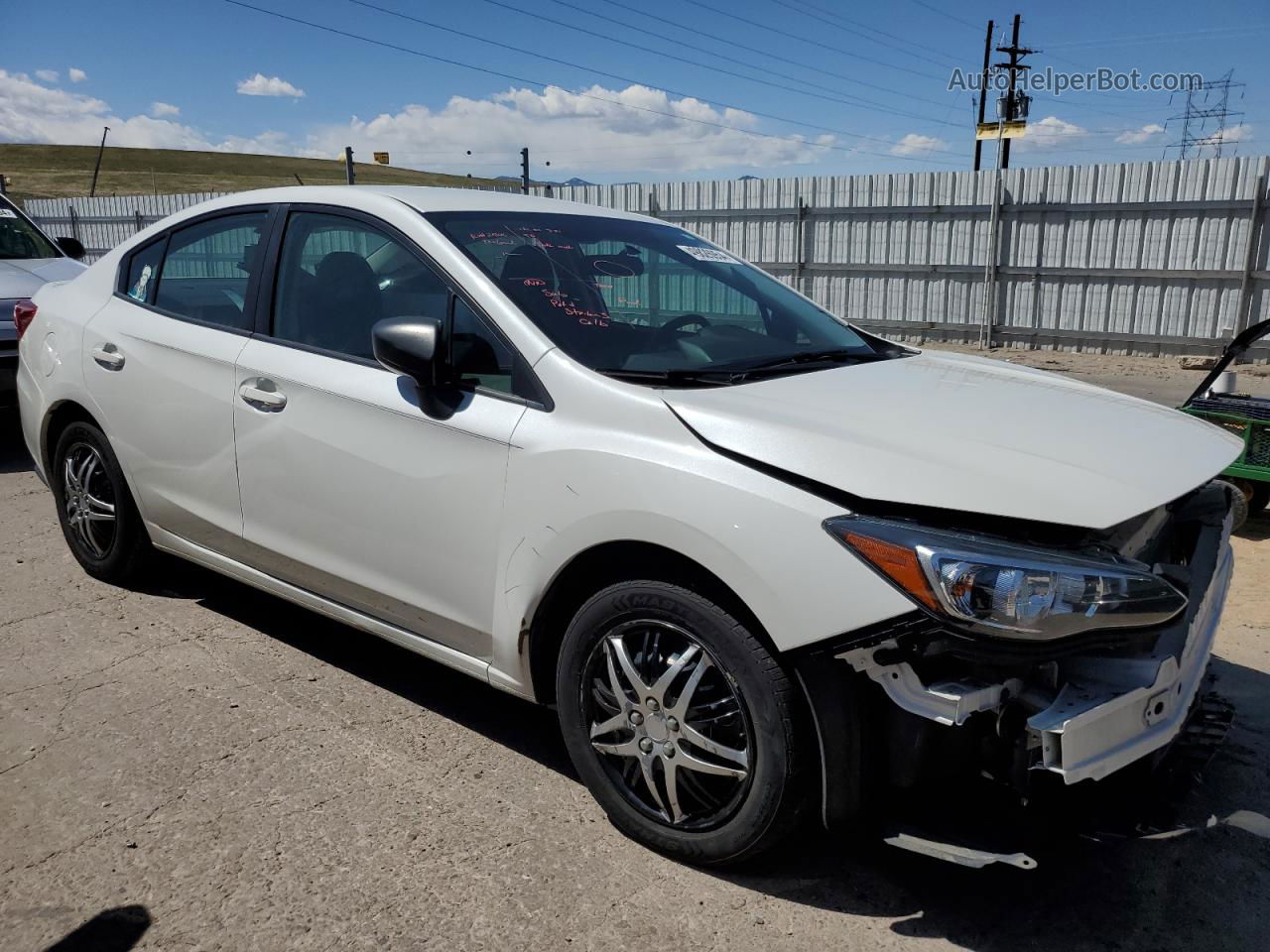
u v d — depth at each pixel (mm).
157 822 2643
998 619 1992
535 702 2775
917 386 2877
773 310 3529
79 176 102938
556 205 3584
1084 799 2322
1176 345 12531
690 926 2295
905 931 2297
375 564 3010
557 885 2428
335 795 2789
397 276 3059
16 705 3258
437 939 2232
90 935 2225
